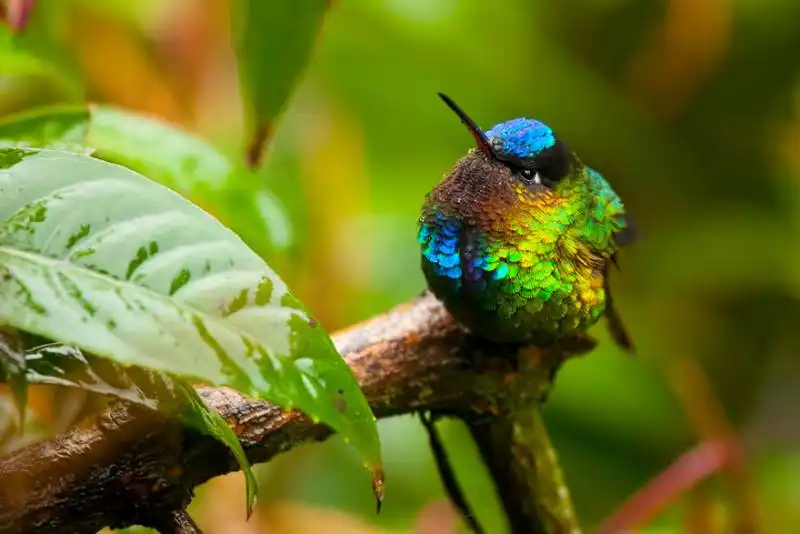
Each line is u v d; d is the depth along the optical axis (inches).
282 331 34.0
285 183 42.6
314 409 33.9
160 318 33.8
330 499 43.3
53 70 38.1
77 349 34.6
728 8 51.5
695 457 40.3
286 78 37.7
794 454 49.5
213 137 41.4
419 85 54.4
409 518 43.4
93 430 35.3
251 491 34.5
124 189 34.1
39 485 35.2
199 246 34.0
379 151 52.5
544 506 38.5
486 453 38.3
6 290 33.6
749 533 40.2
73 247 33.9
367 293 43.7
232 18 37.9
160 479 35.4
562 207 37.9
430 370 37.4
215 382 33.8
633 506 40.1
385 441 43.8
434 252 37.8
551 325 37.7
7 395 35.8
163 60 41.5
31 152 34.0
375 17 52.7
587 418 49.8
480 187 37.8
